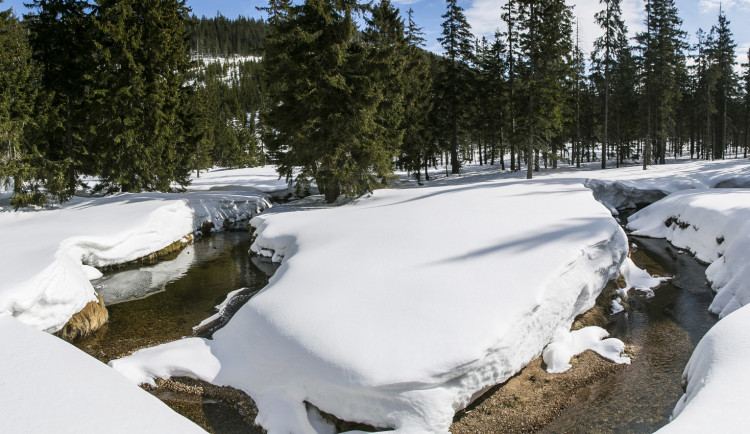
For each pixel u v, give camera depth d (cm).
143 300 1161
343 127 1900
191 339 815
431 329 670
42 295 899
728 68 4091
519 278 811
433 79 3312
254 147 7919
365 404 600
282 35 1838
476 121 3672
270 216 1759
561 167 3759
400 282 836
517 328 703
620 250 1075
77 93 2112
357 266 954
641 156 4747
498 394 682
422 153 3084
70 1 2138
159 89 2245
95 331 978
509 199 1650
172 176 2539
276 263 1438
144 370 736
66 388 548
